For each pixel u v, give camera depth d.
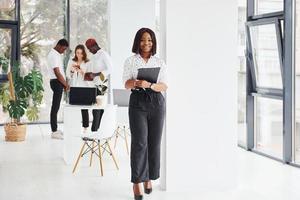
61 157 5.93
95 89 5.62
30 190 4.32
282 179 4.80
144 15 8.82
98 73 6.28
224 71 4.42
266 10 6.17
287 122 5.56
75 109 5.48
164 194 4.22
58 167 5.34
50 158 5.86
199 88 4.35
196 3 4.29
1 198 4.04
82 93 5.61
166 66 4.20
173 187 4.34
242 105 6.96
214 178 4.44
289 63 5.55
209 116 4.40
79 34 9.22
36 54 8.95
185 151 4.34
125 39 8.80
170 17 4.23
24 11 8.80
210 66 4.38
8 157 5.90
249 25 6.27
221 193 4.27
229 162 4.47
